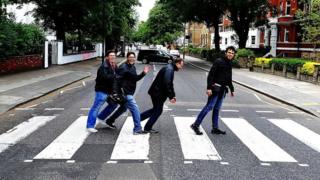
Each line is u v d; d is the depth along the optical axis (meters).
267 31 55.66
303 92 19.47
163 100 9.36
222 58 9.45
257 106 14.90
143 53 47.69
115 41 61.00
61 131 9.52
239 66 41.28
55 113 12.10
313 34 33.81
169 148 8.05
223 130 10.08
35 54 28.86
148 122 9.41
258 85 22.92
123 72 9.16
